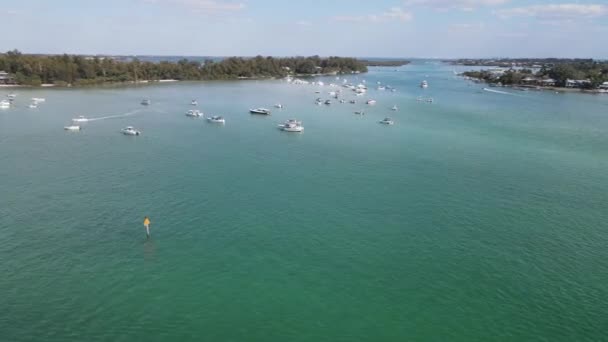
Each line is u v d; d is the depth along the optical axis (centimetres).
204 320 4522
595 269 5641
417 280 5325
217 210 7169
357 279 5316
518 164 10506
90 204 7275
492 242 6309
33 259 5544
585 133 14675
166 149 11188
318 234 6431
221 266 5522
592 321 4653
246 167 9656
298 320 4562
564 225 6925
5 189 7888
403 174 9431
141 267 5438
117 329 4347
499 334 4444
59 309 4612
